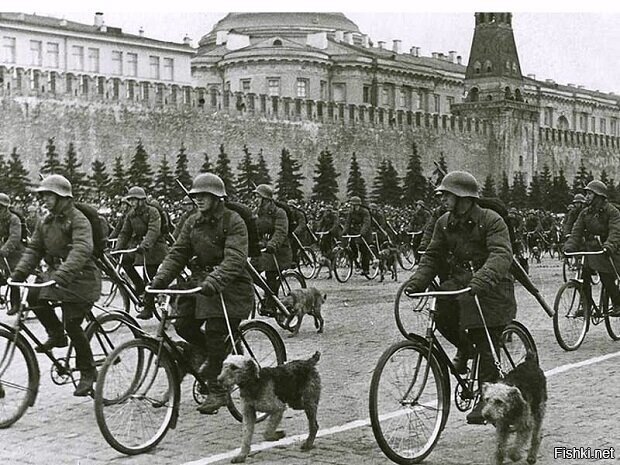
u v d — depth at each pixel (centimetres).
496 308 697
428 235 866
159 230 1396
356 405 839
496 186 7506
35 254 783
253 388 644
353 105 6544
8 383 749
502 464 626
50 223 777
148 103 5441
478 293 670
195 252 747
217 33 9012
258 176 5425
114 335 819
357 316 1534
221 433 730
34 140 4938
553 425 755
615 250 1170
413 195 6241
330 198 5869
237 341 751
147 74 7394
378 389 640
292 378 665
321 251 2359
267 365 782
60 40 6844
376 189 6281
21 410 750
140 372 691
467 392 698
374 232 2364
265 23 9006
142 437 683
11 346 748
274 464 643
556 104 8644
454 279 705
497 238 688
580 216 1211
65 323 771
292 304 1297
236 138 5878
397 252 2511
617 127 9519
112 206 3712
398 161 6800
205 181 734
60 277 739
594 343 1225
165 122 5516
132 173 4878
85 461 647
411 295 680
